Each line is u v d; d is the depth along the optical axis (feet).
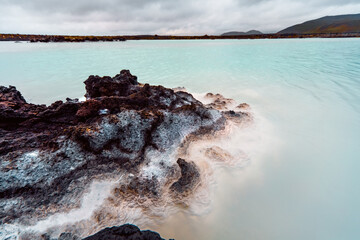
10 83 48.55
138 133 17.89
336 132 24.54
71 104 20.42
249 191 16.20
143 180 15.30
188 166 16.53
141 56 100.01
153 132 18.76
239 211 14.66
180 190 15.02
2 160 13.52
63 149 15.01
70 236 11.62
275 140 22.76
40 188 13.33
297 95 37.27
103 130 16.56
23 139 15.92
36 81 50.75
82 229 12.41
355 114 28.86
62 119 19.57
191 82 49.80
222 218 14.12
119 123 17.46
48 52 115.75
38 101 37.01
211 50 124.16
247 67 66.08
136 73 61.26
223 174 17.37
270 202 15.43
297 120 27.61
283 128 25.46
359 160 19.80
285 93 38.65
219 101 33.19
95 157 15.62
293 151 20.97
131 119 18.19
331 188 16.71
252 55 94.89
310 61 71.20
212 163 18.12
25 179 13.20
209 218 14.05
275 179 17.43
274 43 165.27
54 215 12.69
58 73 60.59
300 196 15.99
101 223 12.86
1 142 15.02
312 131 24.82
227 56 94.53
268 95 37.96
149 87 26.63
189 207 14.39
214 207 14.71
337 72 52.13
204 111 22.82
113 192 14.49
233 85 45.80
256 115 29.07
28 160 13.98
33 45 177.68
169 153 18.03
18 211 12.18
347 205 15.23
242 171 17.89
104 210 13.48
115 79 29.35
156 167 16.52
